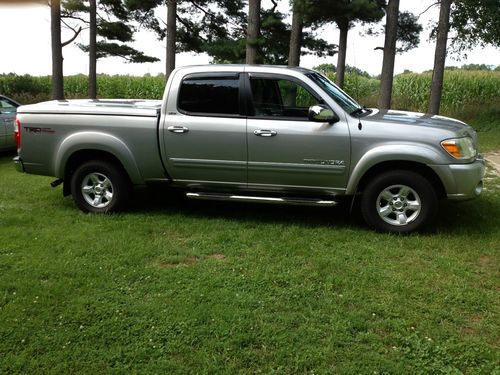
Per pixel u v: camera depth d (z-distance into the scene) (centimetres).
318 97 541
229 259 469
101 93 2620
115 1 1975
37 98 2652
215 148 560
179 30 1973
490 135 1478
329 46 1822
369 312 363
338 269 440
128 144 584
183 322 348
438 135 513
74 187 618
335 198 556
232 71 561
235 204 664
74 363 304
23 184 789
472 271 438
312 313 360
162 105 576
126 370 297
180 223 576
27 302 378
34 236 530
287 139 540
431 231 542
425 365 301
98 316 358
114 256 473
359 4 1337
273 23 1655
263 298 385
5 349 318
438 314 359
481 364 302
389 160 520
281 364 303
